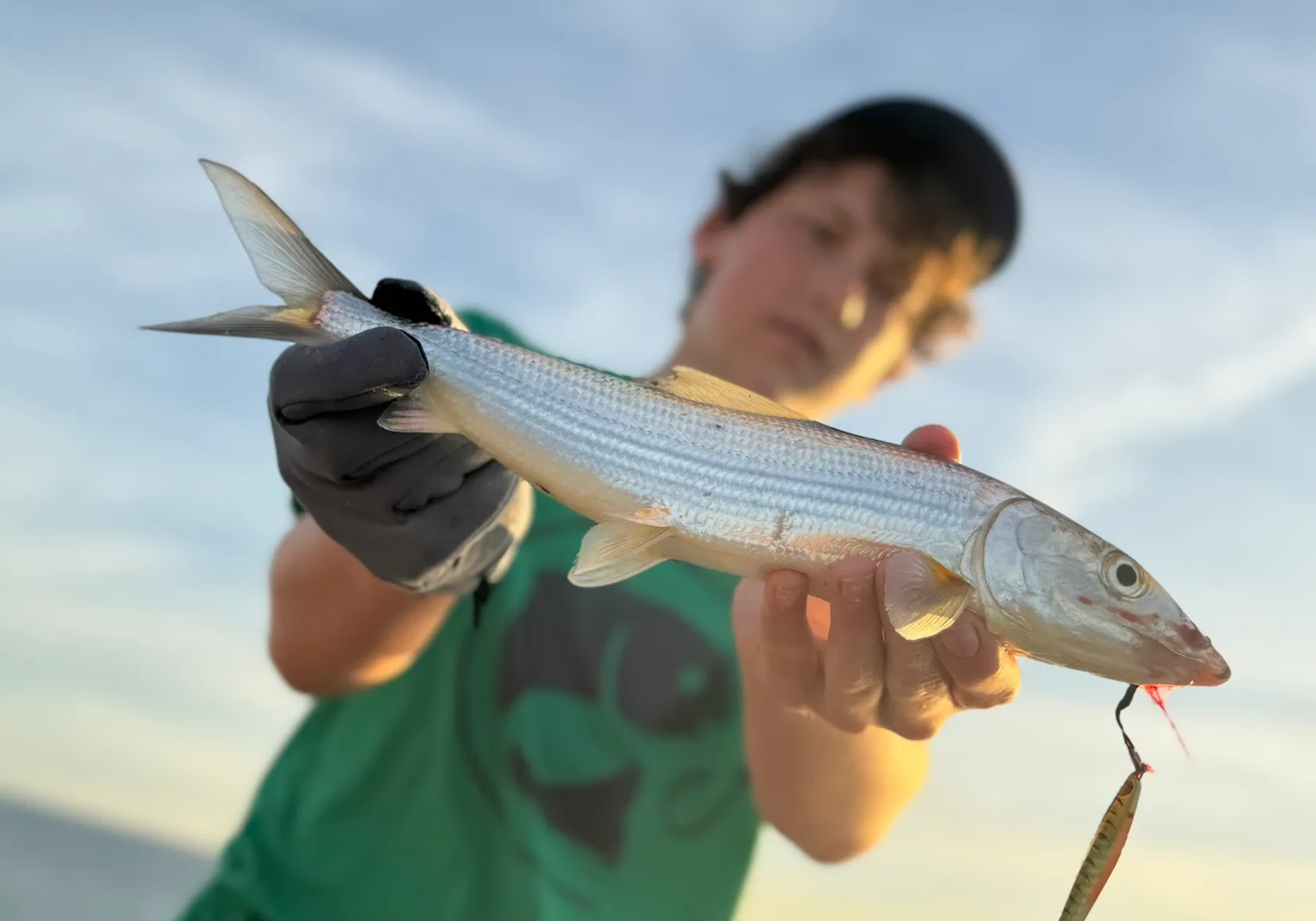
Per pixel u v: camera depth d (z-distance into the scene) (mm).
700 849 548
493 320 655
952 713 379
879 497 391
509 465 398
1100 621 381
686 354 725
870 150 703
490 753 542
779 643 384
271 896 509
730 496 394
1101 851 330
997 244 747
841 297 687
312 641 523
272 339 387
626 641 573
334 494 383
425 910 510
